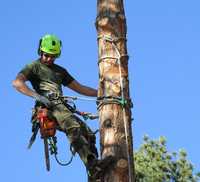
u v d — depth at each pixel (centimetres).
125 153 1104
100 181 1098
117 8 1207
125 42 1195
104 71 1167
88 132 1177
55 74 1250
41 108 1191
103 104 1144
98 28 1202
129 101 1155
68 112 1172
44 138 1178
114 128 1121
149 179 3031
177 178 3067
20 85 1194
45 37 1248
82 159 1123
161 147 3117
